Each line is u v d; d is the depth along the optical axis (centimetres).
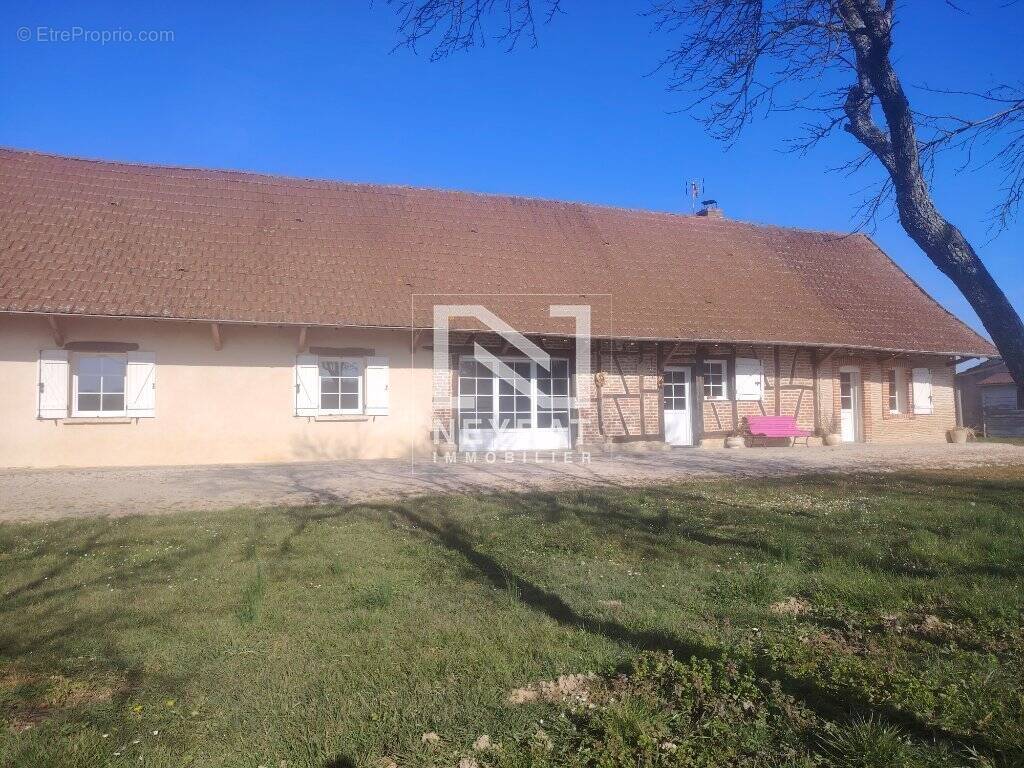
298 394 1370
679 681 380
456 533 738
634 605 509
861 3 486
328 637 446
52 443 1244
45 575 584
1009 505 866
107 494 973
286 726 338
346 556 644
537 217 1836
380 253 1530
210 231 1452
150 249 1351
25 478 1118
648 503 894
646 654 415
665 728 333
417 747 321
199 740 325
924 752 305
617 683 381
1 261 1209
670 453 1519
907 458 1429
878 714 339
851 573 577
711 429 1670
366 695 369
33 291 1166
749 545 685
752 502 902
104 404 1292
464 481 1095
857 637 446
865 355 1795
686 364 1661
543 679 389
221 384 1330
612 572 597
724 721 337
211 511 849
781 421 1702
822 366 1773
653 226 1952
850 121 531
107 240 1342
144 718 344
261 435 1348
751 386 1702
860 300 1886
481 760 313
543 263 1645
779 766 303
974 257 465
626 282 1656
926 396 1891
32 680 385
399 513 835
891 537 702
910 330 1814
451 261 1563
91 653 421
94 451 1264
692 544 689
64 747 316
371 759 312
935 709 342
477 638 445
